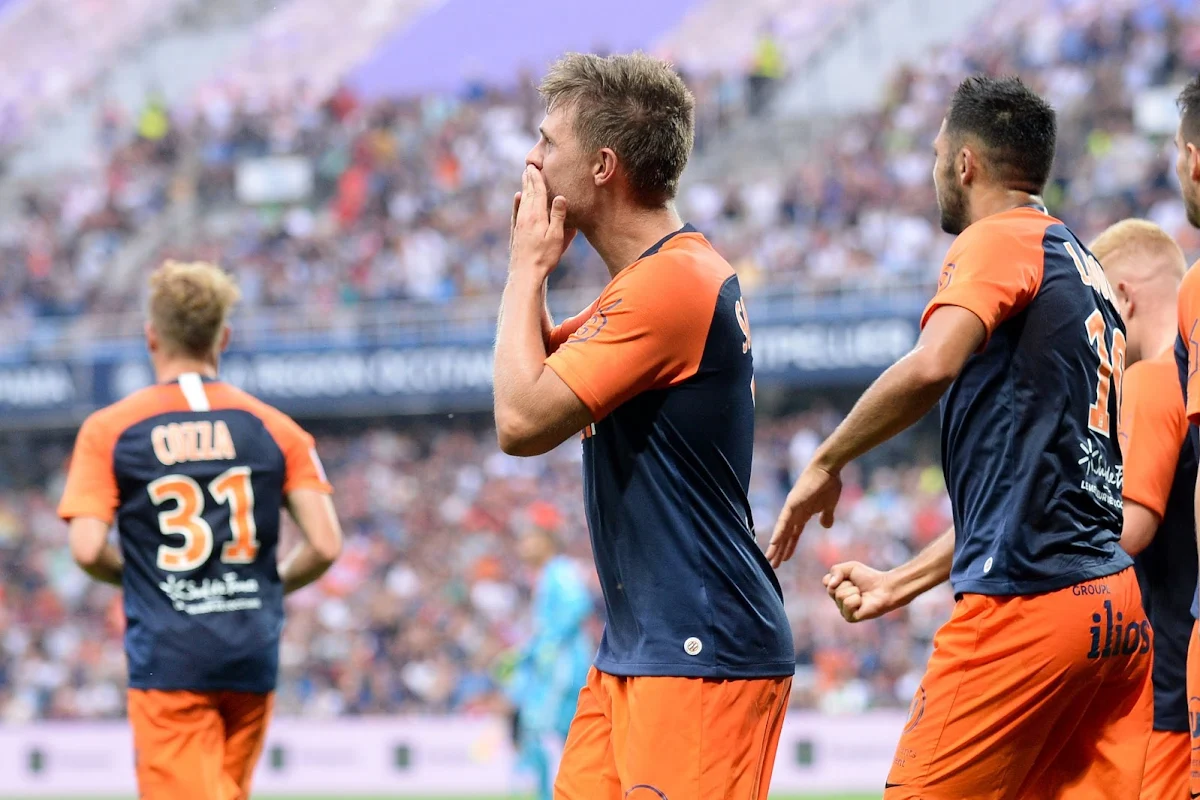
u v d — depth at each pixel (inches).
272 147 4168.3
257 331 3117.6
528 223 477.1
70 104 5142.7
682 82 486.6
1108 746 516.4
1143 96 3142.2
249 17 5433.1
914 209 3112.7
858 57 4077.3
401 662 2479.1
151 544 675.4
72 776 2143.2
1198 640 493.0
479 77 4416.8
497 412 454.9
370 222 3656.5
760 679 468.8
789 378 2719.0
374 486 3110.2
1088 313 499.5
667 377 459.8
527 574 2694.4
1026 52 3469.5
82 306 3558.1
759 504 2768.2
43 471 3459.6
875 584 544.7
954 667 494.0
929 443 2908.5
